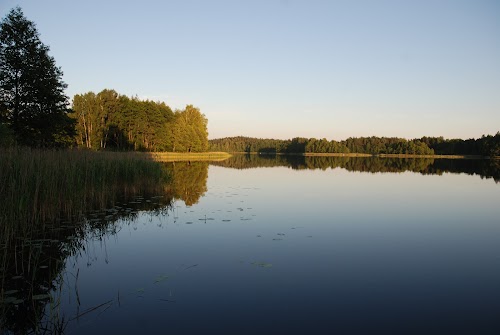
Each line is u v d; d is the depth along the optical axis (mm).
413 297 5438
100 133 49156
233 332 4289
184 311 4828
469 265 7016
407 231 9844
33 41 22641
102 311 4801
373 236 9211
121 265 6621
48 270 6309
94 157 15625
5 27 21578
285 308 4973
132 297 5246
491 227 10477
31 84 22172
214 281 5910
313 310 4926
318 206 13562
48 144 24016
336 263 6977
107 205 12562
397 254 7672
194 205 13070
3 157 10594
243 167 39812
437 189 20000
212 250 7621
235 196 15664
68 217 10398
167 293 5406
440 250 8039
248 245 8055
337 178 26578
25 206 8766
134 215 11039
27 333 4223
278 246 8039
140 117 54969
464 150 105625
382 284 5945
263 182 22359
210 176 26250
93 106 49188
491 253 7848
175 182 21062
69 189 11242
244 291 5531
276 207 13117
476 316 4840
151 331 4293
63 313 4723
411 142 115750
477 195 17625
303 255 7438
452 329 4473
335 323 4566
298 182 22734
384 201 15250
